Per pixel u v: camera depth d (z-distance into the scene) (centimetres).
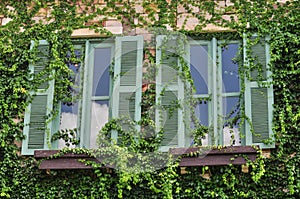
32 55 1012
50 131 973
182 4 1027
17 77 1002
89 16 1034
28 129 976
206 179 914
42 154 935
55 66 1002
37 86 996
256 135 934
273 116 941
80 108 990
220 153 911
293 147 920
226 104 971
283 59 971
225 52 1000
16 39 1030
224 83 984
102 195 923
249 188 907
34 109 985
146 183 923
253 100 956
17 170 952
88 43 1023
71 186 934
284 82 955
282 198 897
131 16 1030
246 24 997
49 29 1030
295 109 942
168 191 906
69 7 1044
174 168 920
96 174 935
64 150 935
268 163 915
